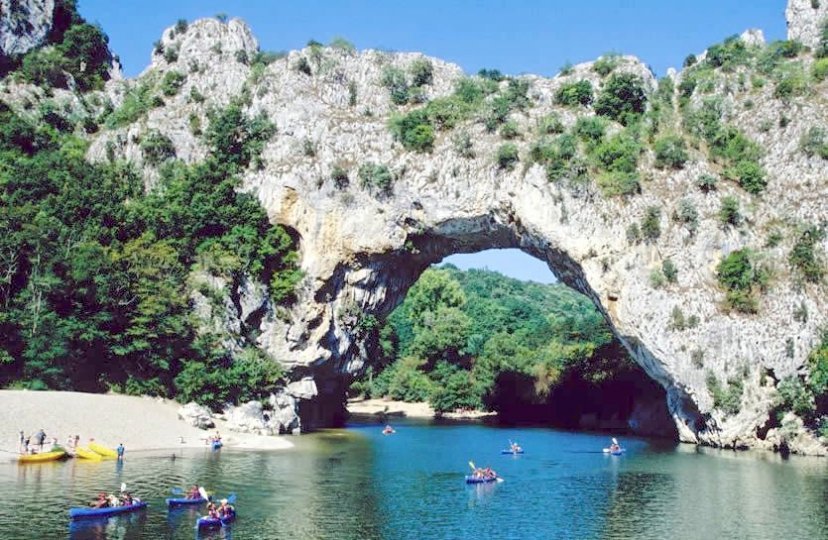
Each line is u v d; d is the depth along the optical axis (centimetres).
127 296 7925
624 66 10006
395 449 7688
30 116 10431
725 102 9588
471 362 14600
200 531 4072
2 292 7506
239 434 7881
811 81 9600
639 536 4234
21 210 7950
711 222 8325
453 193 8906
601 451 7750
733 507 4938
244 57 10925
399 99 9994
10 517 4141
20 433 5834
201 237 9025
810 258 7988
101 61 12212
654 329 8044
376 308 9806
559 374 12088
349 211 9094
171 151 10000
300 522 4372
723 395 7731
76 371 7581
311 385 9262
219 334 8406
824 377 7300
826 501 5125
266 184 9338
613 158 8719
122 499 4419
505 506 4934
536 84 9888
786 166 8819
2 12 11400
